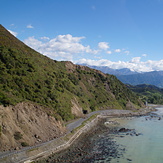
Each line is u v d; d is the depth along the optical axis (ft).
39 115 162.20
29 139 132.67
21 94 187.11
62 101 240.73
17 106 146.72
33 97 198.70
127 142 161.79
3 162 100.07
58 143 142.72
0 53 233.35
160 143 159.63
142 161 120.88
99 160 120.67
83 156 126.62
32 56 289.12
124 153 134.41
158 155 131.54
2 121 124.98
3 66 213.87
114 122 266.77
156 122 273.54
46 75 259.19
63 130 174.91
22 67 233.14
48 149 129.70
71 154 129.59
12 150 114.93
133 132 201.26
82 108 292.81
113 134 191.42
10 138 121.70
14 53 251.39
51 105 211.82
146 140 168.76
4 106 136.77
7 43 277.23
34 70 244.63
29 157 113.50
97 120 276.82
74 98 281.13
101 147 147.13
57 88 256.52
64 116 220.64
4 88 175.32
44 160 117.08
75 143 156.87
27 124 142.41
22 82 205.36
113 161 119.65
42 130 151.23
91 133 194.70
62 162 115.24
